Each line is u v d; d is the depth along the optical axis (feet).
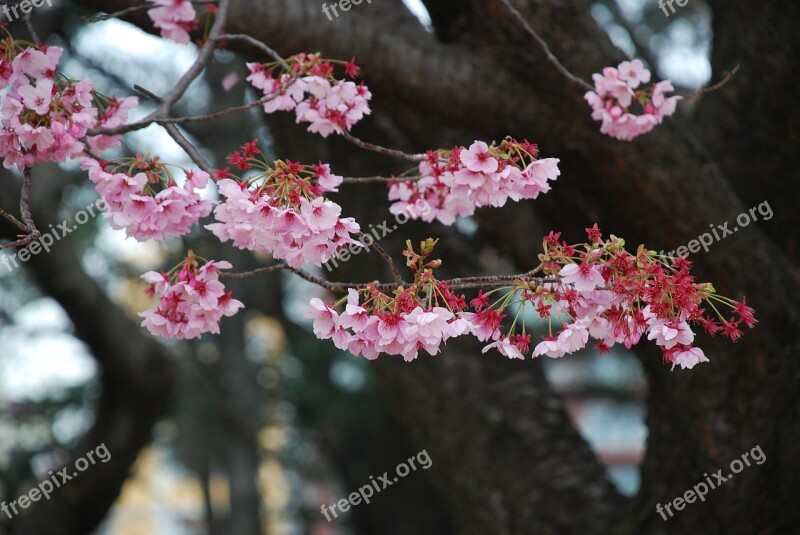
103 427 19.48
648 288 6.29
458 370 12.20
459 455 12.03
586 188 10.64
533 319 21.89
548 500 11.62
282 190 6.25
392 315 6.19
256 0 9.49
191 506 67.51
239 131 23.81
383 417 27.71
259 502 32.09
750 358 10.30
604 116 8.64
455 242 12.69
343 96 7.68
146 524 64.34
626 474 55.47
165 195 6.81
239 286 28.43
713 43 12.67
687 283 6.32
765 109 11.93
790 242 11.93
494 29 10.02
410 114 12.21
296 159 12.27
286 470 40.98
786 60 11.75
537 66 10.00
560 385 33.22
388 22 10.42
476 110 10.25
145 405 19.53
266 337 37.83
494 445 11.94
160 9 8.94
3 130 7.11
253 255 28.58
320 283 6.57
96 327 18.16
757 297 10.44
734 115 12.19
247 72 14.75
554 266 6.45
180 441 34.71
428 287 6.29
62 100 7.30
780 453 10.07
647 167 10.23
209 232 24.23
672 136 10.44
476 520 11.97
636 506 11.16
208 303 6.64
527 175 6.70
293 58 7.72
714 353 10.35
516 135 10.46
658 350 10.77
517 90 10.14
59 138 7.11
